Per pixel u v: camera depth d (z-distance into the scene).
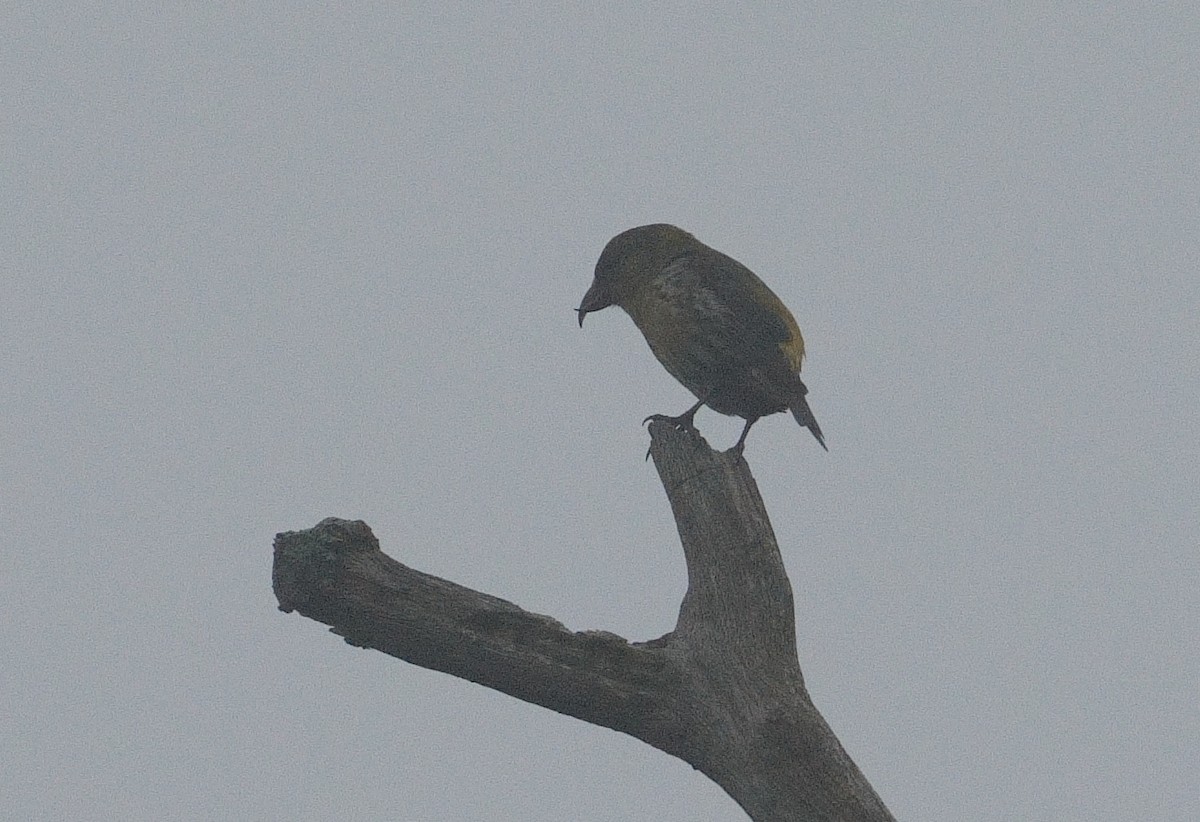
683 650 11.73
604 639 11.41
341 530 10.69
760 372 13.10
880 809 11.44
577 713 11.55
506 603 11.21
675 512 12.15
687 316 13.19
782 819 11.39
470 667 11.12
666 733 11.66
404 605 10.78
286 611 10.82
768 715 11.40
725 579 11.73
